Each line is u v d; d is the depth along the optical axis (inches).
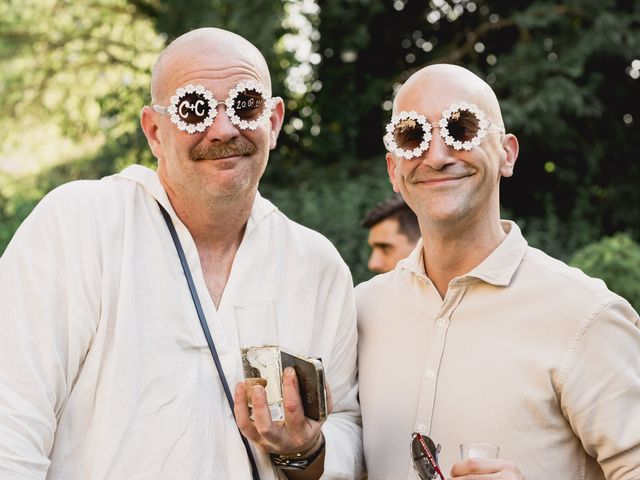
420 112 119.6
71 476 109.5
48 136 581.3
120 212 116.8
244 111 115.7
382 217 206.8
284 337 122.5
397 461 122.1
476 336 120.0
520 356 116.7
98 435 109.9
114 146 526.3
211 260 122.0
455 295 122.0
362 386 128.5
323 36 489.7
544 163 490.6
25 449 104.6
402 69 511.8
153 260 116.8
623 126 491.8
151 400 111.4
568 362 114.6
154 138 121.3
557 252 438.3
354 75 505.0
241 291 120.6
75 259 111.7
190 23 470.6
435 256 123.6
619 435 112.3
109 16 546.3
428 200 119.4
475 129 118.3
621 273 283.1
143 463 109.4
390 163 127.3
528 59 452.1
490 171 119.7
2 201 547.5
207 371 115.3
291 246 127.0
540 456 114.7
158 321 114.4
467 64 494.0
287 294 124.7
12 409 105.4
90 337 111.3
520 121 439.8
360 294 134.6
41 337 109.0
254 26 447.2
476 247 121.8
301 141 519.5
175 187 117.7
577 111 449.1
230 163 115.2
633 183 492.1
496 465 101.8
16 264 111.6
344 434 125.2
